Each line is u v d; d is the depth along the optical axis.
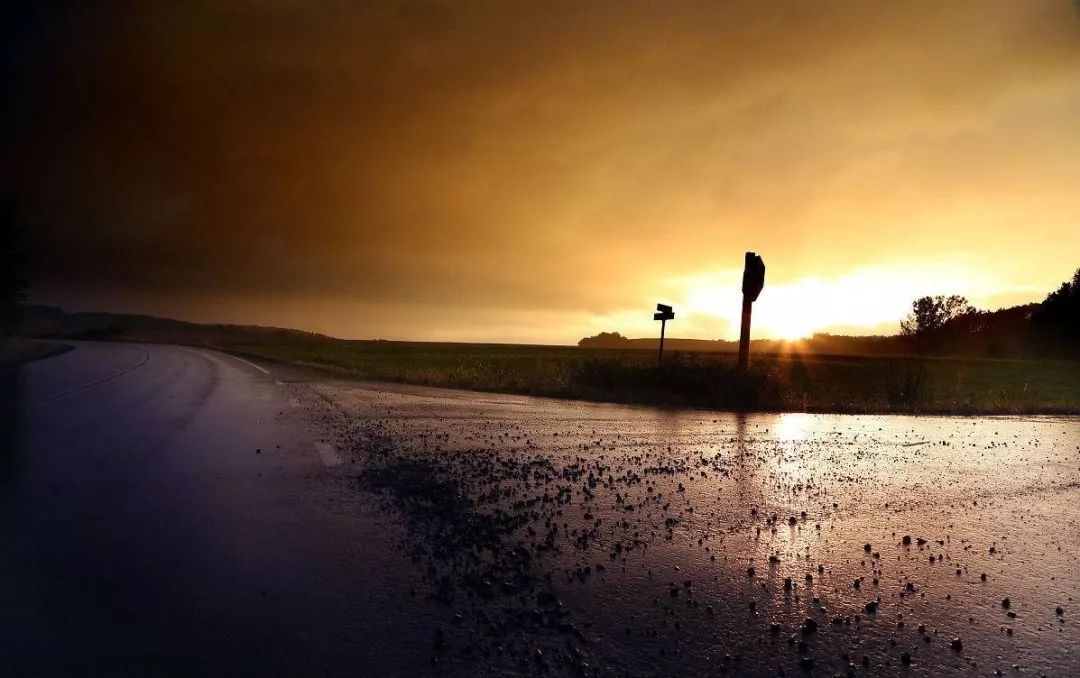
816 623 4.21
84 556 5.39
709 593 4.72
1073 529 6.66
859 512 7.25
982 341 100.06
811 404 20.02
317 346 99.38
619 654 3.74
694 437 13.03
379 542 5.83
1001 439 13.83
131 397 18.89
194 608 4.34
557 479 8.72
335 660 3.63
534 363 42.56
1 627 4.05
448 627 4.08
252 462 9.54
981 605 4.58
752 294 22.53
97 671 3.50
